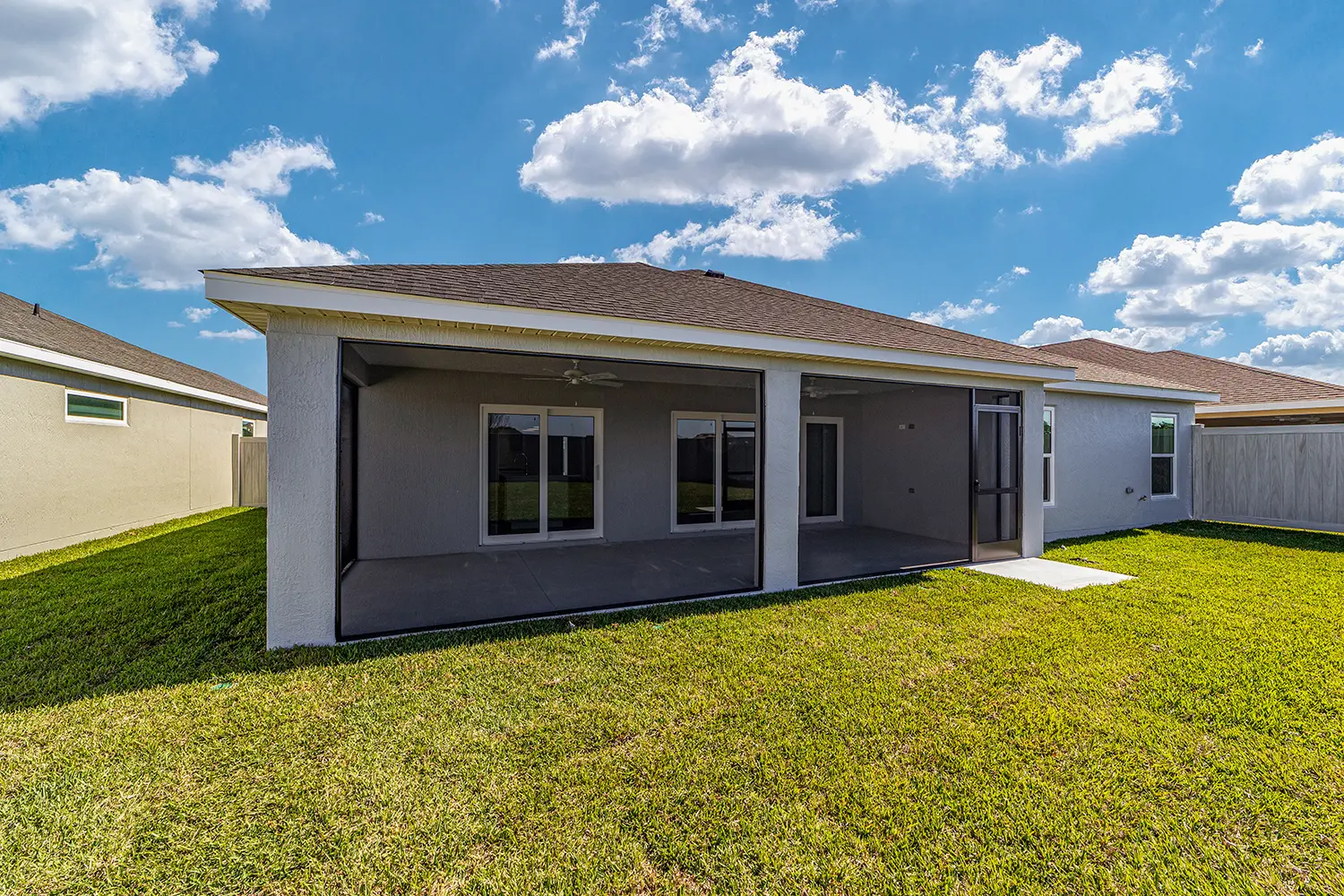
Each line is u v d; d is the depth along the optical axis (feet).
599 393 32.37
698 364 19.95
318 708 11.69
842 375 22.59
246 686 12.69
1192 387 41.42
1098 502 35.50
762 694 12.31
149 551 28.48
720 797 8.95
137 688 12.59
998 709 11.64
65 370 30.19
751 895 7.14
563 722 11.14
